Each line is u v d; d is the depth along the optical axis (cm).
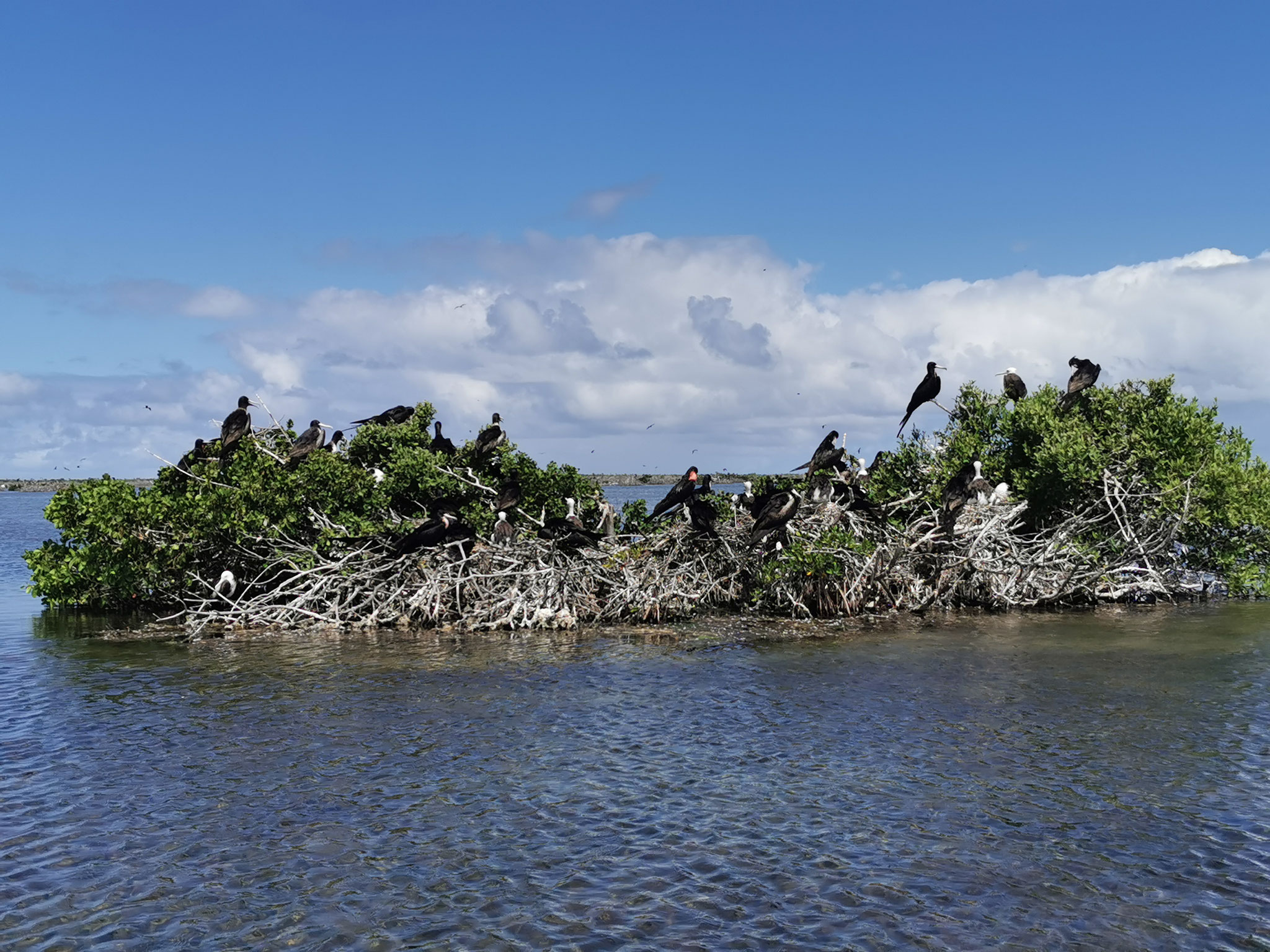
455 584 2541
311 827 1213
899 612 2722
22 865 1106
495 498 2806
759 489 2833
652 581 2581
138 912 1002
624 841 1168
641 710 1709
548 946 938
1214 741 1512
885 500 3138
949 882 1059
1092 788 1320
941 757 1451
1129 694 1797
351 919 990
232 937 956
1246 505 2897
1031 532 3092
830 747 1497
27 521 9088
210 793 1323
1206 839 1156
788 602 2672
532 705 1745
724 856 1127
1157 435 2902
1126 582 2895
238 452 2825
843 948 930
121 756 1477
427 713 1702
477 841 1171
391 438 3006
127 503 2700
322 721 1653
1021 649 2206
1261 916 978
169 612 2861
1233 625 2512
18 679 1975
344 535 2614
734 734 1566
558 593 2541
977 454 3094
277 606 2564
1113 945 930
